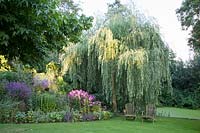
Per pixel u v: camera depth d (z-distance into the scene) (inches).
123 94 469.7
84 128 330.6
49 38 158.2
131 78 420.2
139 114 443.5
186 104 772.0
